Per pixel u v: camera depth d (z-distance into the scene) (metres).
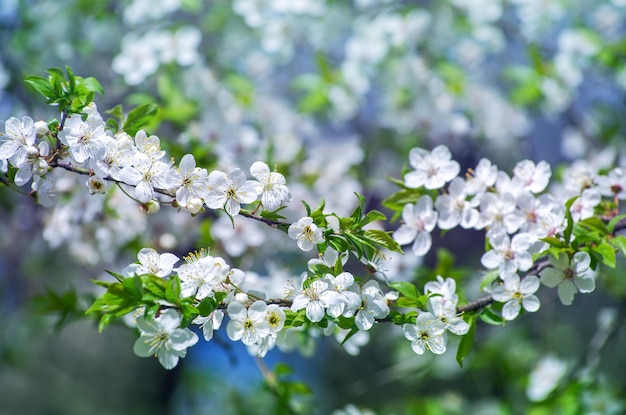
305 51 2.03
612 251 1.30
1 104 1.74
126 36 1.78
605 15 1.93
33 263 2.03
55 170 1.38
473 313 1.32
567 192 1.38
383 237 1.28
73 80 1.29
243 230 1.53
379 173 1.97
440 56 1.92
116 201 1.52
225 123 1.61
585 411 1.59
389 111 1.94
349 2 1.94
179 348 1.25
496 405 1.95
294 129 1.80
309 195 1.64
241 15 1.90
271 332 1.26
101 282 1.25
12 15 1.88
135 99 1.54
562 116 2.00
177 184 1.27
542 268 1.33
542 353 2.02
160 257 1.28
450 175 1.35
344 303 1.27
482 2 1.89
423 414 1.89
